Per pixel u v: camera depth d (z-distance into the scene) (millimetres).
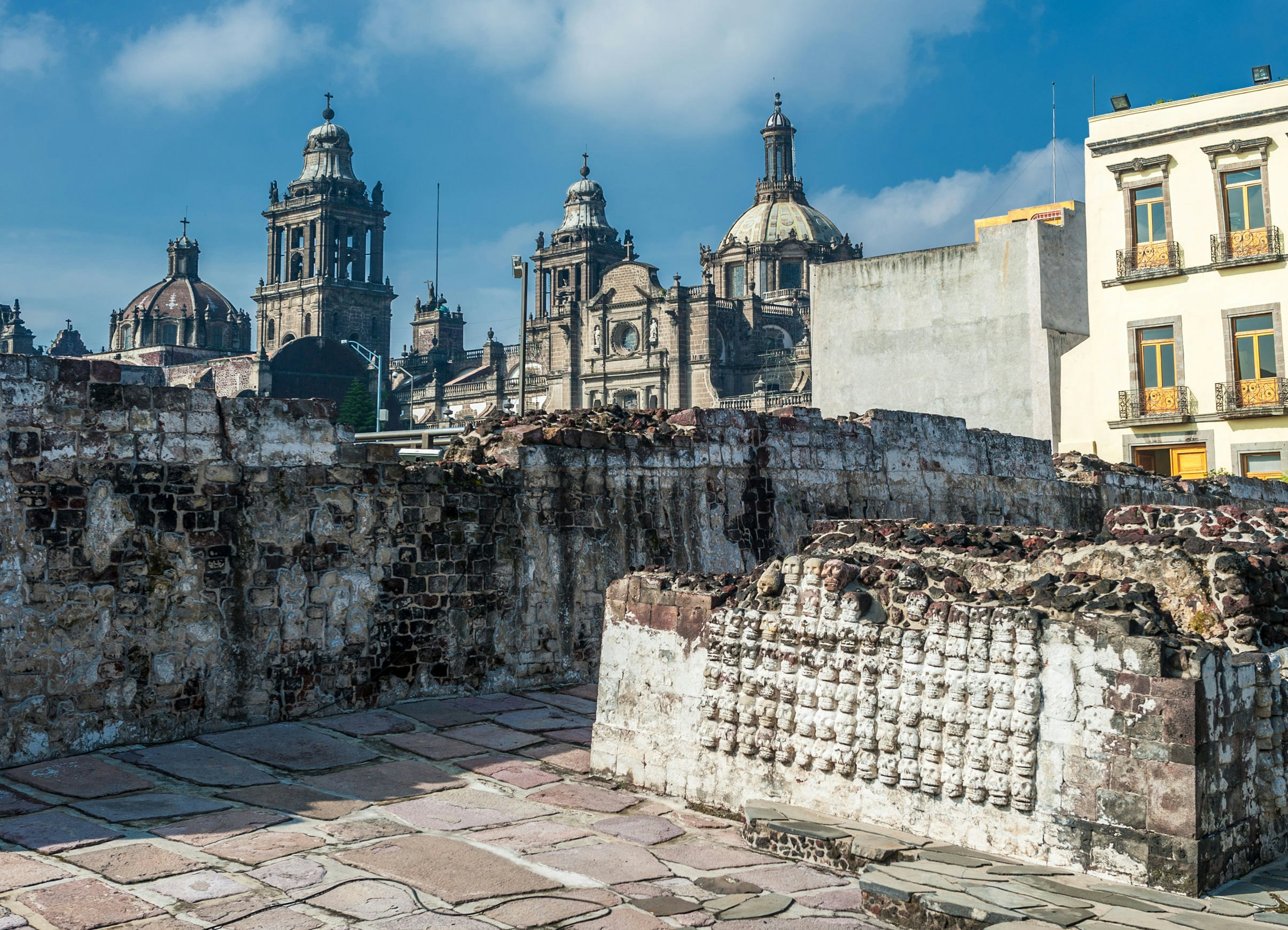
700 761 9266
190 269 126750
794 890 7254
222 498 11125
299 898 6781
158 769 9570
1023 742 7340
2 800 8578
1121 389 30281
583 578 14328
